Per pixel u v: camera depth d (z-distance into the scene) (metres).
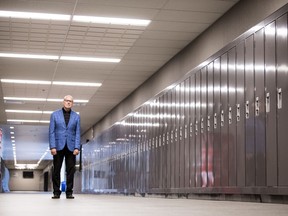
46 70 13.92
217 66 9.01
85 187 26.53
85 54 12.23
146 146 14.16
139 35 10.66
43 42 11.16
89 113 21.98
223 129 8.59
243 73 7.80
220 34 9.44
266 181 6.86
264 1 7.58
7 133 28.05
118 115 19.38
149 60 12.88
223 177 8.49
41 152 40.28
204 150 9.55
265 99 6.99
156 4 8.77
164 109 12.55
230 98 8.31
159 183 12.62
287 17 6.44
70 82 15.55
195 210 4.32
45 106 19.89
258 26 7.31
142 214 3.56
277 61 6.68
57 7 8.88
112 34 10.57
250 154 7.42
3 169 32.84
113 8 8.97
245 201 7.66
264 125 6.99
